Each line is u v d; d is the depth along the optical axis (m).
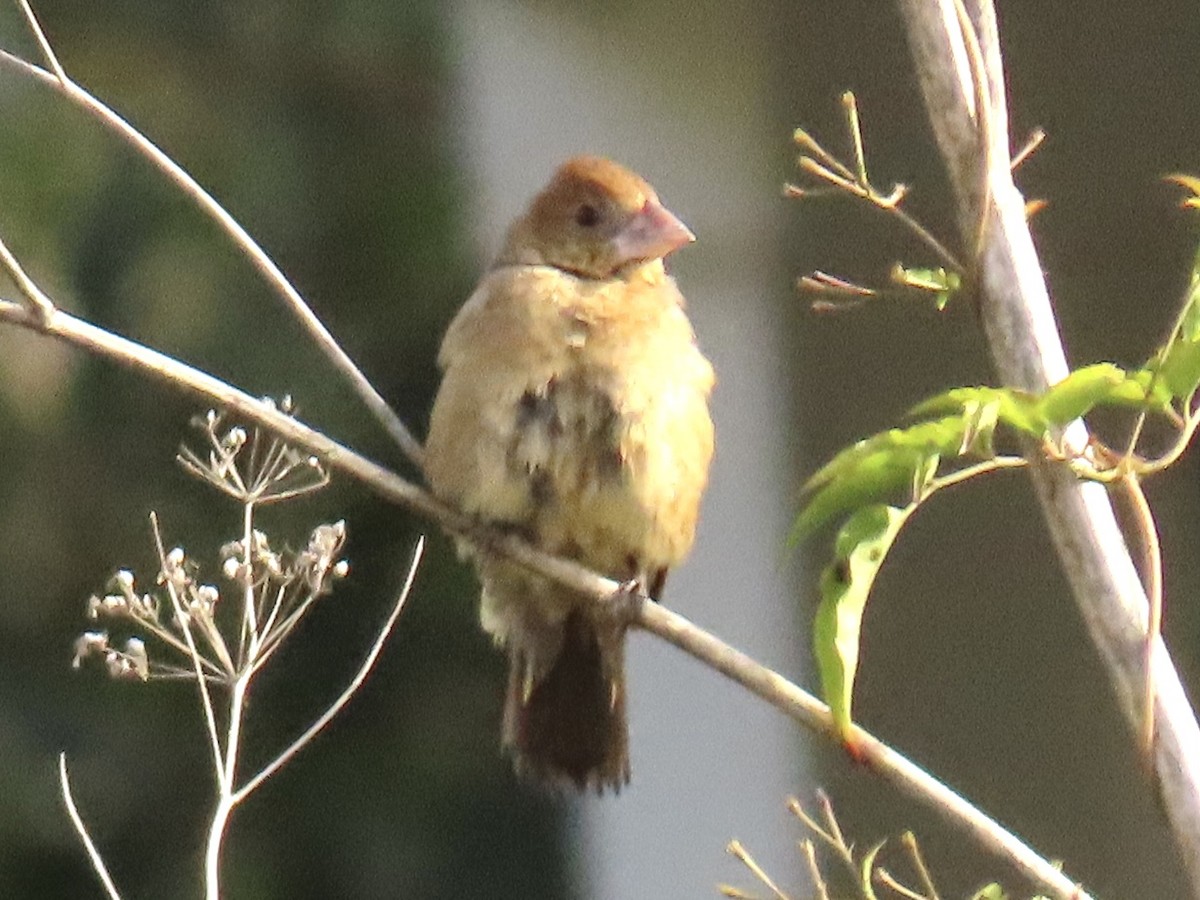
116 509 13.33
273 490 12.43
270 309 13.54
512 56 11.13
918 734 11.69
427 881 13.49
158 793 13.38
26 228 13.09
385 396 13.51
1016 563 11.72
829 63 11.01
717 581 11.02
